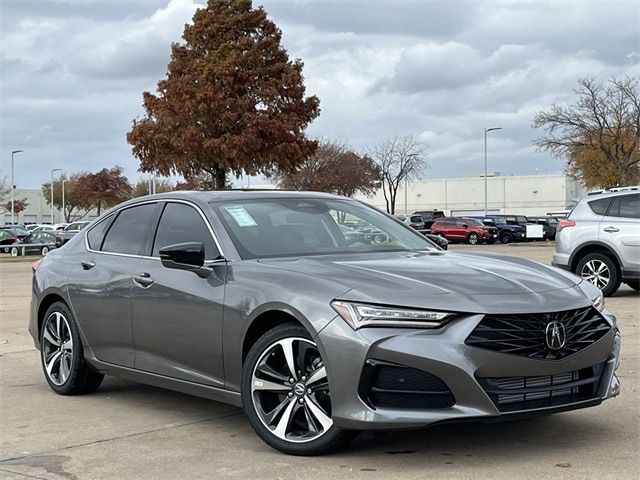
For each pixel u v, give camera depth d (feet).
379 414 13.91
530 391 14.26
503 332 14.02
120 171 271.90
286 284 15.52
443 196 311.47
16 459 15.78
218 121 113.09
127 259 19.92
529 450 15.34
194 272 17.44
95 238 21.79
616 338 15.97
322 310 14.62
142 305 18.75
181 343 17.66
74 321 21.27
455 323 13.96
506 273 15.94
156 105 116.47
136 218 20.65
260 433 15.69
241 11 115.85
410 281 14.92
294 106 116.98
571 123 152.97
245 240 17.58
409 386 13.84
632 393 20.10
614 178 161.89
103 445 16.67
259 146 111.86
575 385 14.78
